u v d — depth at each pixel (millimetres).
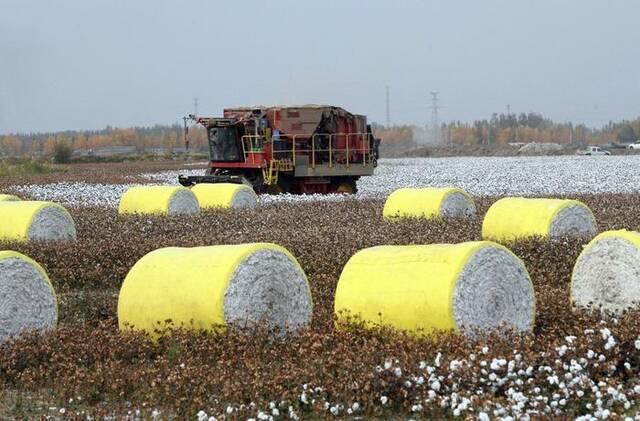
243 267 23469
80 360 22234
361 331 23438
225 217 51031
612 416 17891
